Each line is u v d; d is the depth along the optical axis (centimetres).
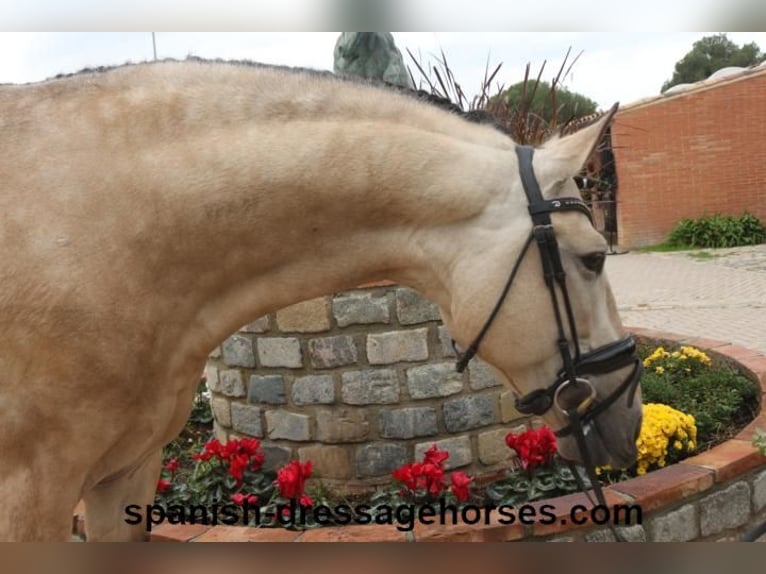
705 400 393
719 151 1741
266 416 344
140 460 195
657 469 312
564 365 179
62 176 164
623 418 191
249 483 318
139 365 172
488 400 338
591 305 180
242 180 171
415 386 326
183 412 194
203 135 173
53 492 167
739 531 292
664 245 1755
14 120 168
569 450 196
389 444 329
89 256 163
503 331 179
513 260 176
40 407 163
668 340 531
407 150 175
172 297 177
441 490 277
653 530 264
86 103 172
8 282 158
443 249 180
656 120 1734
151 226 169
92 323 163
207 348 188
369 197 176
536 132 443
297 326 328
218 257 177
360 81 185
